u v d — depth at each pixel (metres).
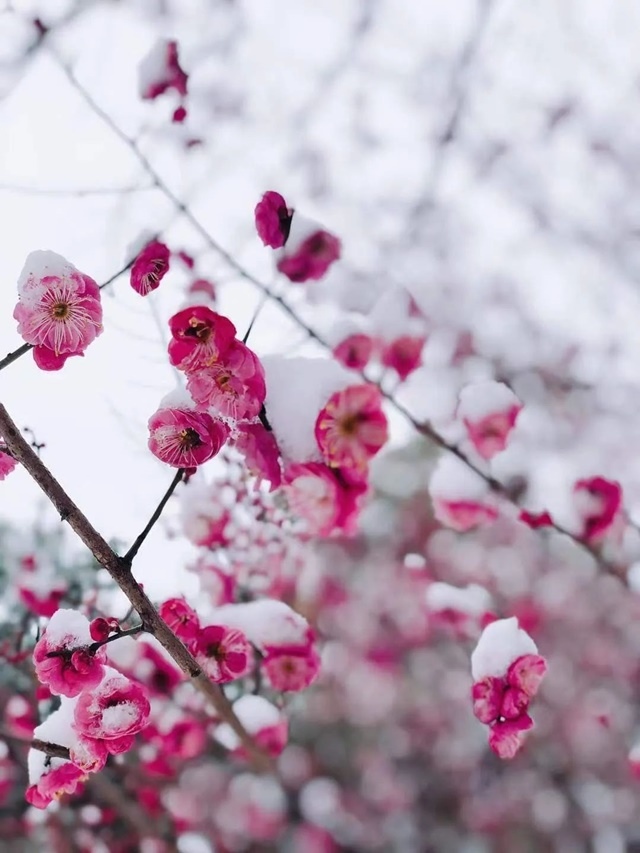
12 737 2.13
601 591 3.93
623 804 4.09
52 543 2.10
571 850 4.11
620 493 1.95
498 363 3.30
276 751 1.87
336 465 1.37
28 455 1.18
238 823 3.11
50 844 2.54
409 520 4.34
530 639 1.45
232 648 1.51
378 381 1.88
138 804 2.62
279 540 1.88
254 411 1.26
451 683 4.16
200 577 1.84
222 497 1.84
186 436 1.26
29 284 1.17
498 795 4.32
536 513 1.96
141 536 1.25
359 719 4.23
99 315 1.20
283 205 1.46
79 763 1.23
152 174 2.06
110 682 1.21
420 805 4.32
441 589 2.26
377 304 1.97
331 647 3.87
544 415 3.26
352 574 4.26
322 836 3.73
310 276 1.77
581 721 4.11
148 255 1.45
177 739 1.99
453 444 1.92
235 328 1.22
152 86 2.37
